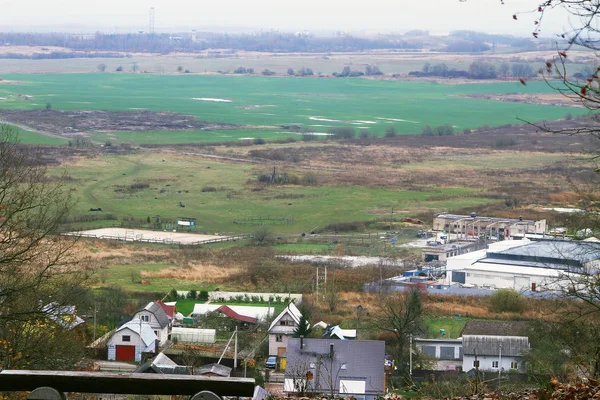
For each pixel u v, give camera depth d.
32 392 11.27
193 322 79.62
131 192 187.38
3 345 30.41
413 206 176.62
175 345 70.44
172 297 93.81
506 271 100.69
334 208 175.12
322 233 150.25
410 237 145.38
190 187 198.50
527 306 84.88
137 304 83.06
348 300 91.94
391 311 65.62
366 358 49.03
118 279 103.75
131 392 11.33
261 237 143.00
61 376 11.31
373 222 159.88
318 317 80.75
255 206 176.00
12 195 33.81
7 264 30.59
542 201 176.12
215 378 11.28
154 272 109.62
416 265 117.25
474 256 110.69
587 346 29.22
